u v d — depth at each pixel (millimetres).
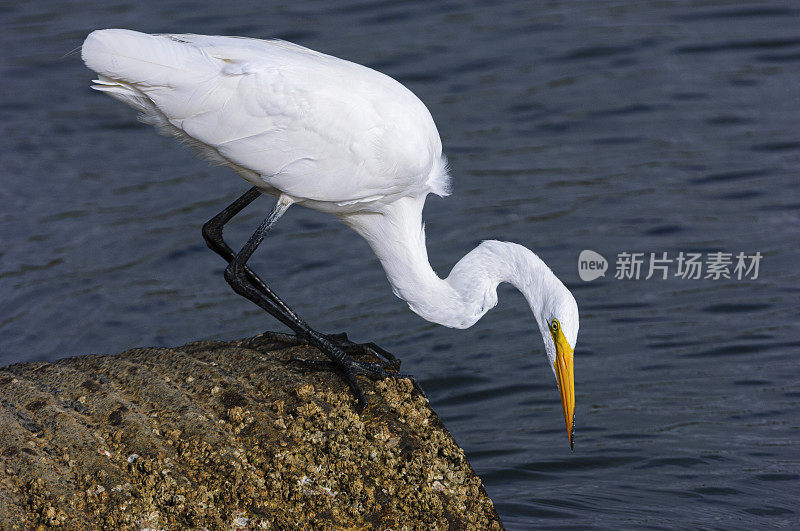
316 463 7348
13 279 14969
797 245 14875
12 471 6848
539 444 11000
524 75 20203
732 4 22766
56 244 15883
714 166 17016
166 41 8859
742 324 13242
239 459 7250
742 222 15539
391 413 8070
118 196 17266
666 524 9320
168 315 14297
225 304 14633
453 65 20578
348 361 8648
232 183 17812
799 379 11969
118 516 6609
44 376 8141
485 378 12492
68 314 14195
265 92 8938
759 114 18484
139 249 15852
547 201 16375
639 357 12703
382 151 9242
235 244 15859
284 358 8992
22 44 22141
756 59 20391
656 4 23219
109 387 8000
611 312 13742
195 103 8867
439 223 16000
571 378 8758
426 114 9656
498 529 7156
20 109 19859
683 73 20031
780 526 9320
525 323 13945
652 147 17734
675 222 15625
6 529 6340
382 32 22062
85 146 18797
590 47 21188
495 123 18656
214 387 8094
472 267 9508
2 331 13773
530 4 23688
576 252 15016
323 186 9328
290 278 15047
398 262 9953
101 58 8594
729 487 10023
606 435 11125
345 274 15195
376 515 7066
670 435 11047
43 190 17344
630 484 10133
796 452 10633
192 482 7012
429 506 7125
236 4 23688
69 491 6746
